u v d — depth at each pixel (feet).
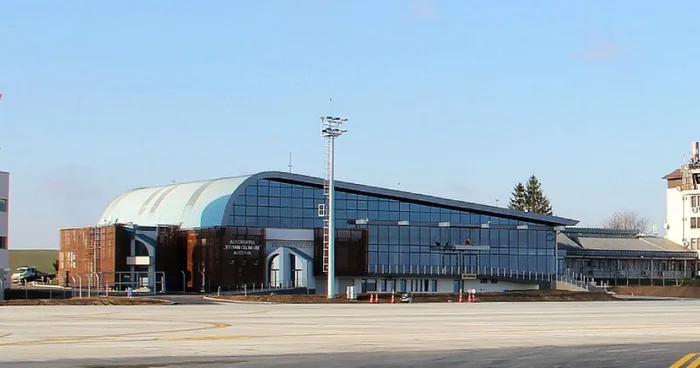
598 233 525.75
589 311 230.27
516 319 183.93
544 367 89.61
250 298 288.10
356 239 378.53
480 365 91.50
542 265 422.00
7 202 300.81
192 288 361.10
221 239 350.02
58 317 179.22
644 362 94.63
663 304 294.66
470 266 407.03
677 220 534.78
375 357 99.45
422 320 176.55
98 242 374.22
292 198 376.68
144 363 92.27
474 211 410.52
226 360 95.61
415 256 396.57
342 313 206.39
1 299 293.02
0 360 94.73
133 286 351.05
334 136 306.55
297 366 90.27
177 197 399.44
